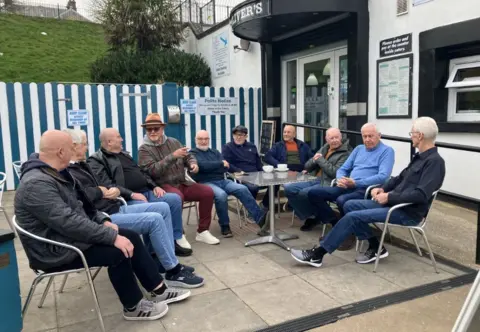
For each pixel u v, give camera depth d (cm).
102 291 330
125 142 777
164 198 400
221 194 454
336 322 272
